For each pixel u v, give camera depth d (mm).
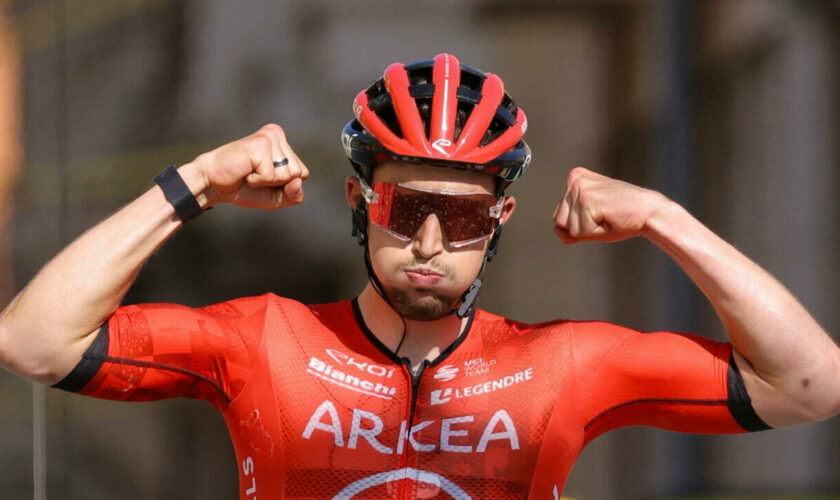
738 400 6891
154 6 15617
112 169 15539
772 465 14656
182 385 7027
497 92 7156
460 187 6773
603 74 15008
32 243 15562
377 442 6914
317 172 15484
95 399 15297
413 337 7344
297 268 15641
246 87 15414
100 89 15695
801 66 14930
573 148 15062
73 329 6555
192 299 15625
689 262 6867
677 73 14969
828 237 14914
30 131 15688
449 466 6879
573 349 7246
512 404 7055
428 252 6672
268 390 6984
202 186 6934
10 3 15648
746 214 15008
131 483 15234
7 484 15094
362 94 7340
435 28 15188
